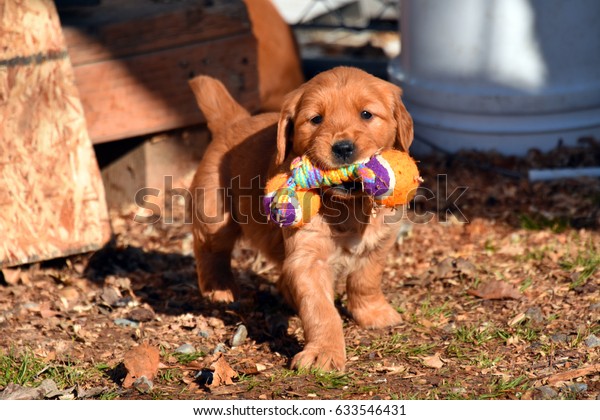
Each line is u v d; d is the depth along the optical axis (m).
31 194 6.67
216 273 6.45
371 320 5.78
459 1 8.55
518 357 5.21
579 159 8.67
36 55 6.83
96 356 5.40
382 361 5.23
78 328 5.77
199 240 6.39
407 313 6.00
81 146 6.89
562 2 8.42
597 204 7.85
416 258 7.08
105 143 8.56
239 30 8.48
